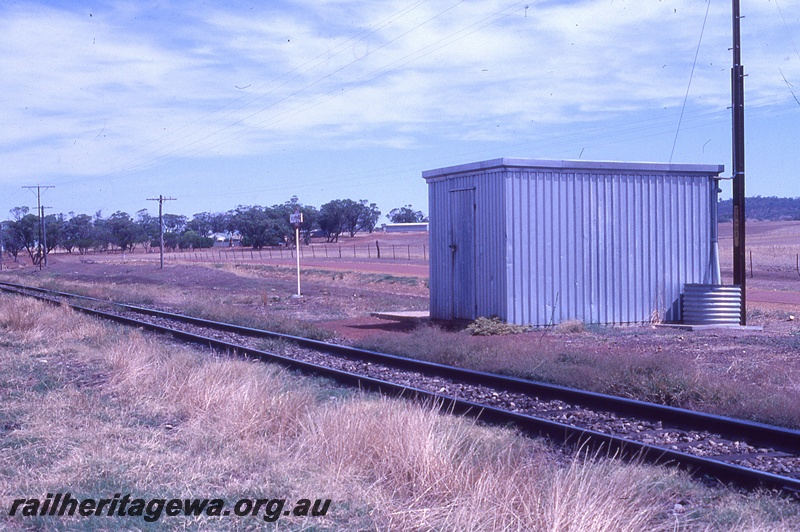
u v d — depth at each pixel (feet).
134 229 509.76
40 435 29.04
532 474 22.97
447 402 37.11
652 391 38.70
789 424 32.24
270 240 453.58
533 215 68.80
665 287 73.97
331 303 105.19
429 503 21.47
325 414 28.94
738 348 54.39
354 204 509.76
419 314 82.84
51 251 510.17
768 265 197.57
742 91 71.31
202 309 94.22
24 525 20.63
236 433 28.86
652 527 19.99
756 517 20.94
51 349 54.34
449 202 76.89
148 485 23.61
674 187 74.43
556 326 68.59
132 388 38.04
